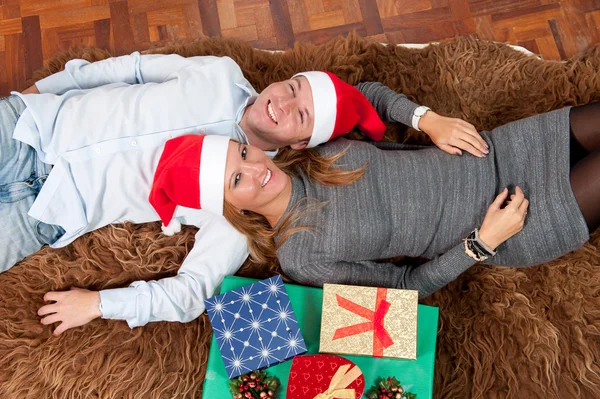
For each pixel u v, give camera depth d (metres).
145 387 1.37
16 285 1.44
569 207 1.23
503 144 1.34
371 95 1.52
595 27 1.74
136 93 1.42
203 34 1.82
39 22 1.83
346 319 1.23
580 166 1.25
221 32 1.82
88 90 1.49
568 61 1.60
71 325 1.37
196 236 1.45
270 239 1.37
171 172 1.24
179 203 1.29
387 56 1.64
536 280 1.42
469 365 1.37
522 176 1.30
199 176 1.22
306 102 1.33
